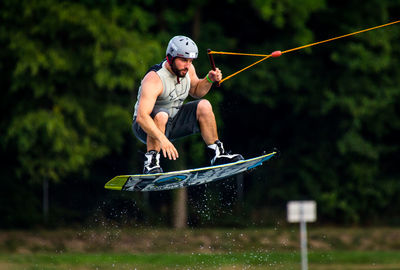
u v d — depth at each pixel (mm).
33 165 60219
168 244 59375
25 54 56844
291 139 78062
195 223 69125
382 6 70500
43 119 58094
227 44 67000
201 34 67125
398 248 61250
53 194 71188
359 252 55406
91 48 58438
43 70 59812
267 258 51312
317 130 76250
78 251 56938
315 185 75062
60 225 69250
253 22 70688
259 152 78688
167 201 69062
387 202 76750
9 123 62219
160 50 61000
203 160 68312
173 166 66562
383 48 69750
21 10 58219
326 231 68750
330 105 69688
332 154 75375
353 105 69500
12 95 62562
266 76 67125
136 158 71312
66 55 58656
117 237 61312
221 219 70000
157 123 23594
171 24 66750
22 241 60312
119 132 63469
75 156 59531
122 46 58344
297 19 64438
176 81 23719
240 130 79750
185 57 22984
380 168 78688
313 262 49750
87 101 63594
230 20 71938
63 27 58312
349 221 76000
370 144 73250
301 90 72438
